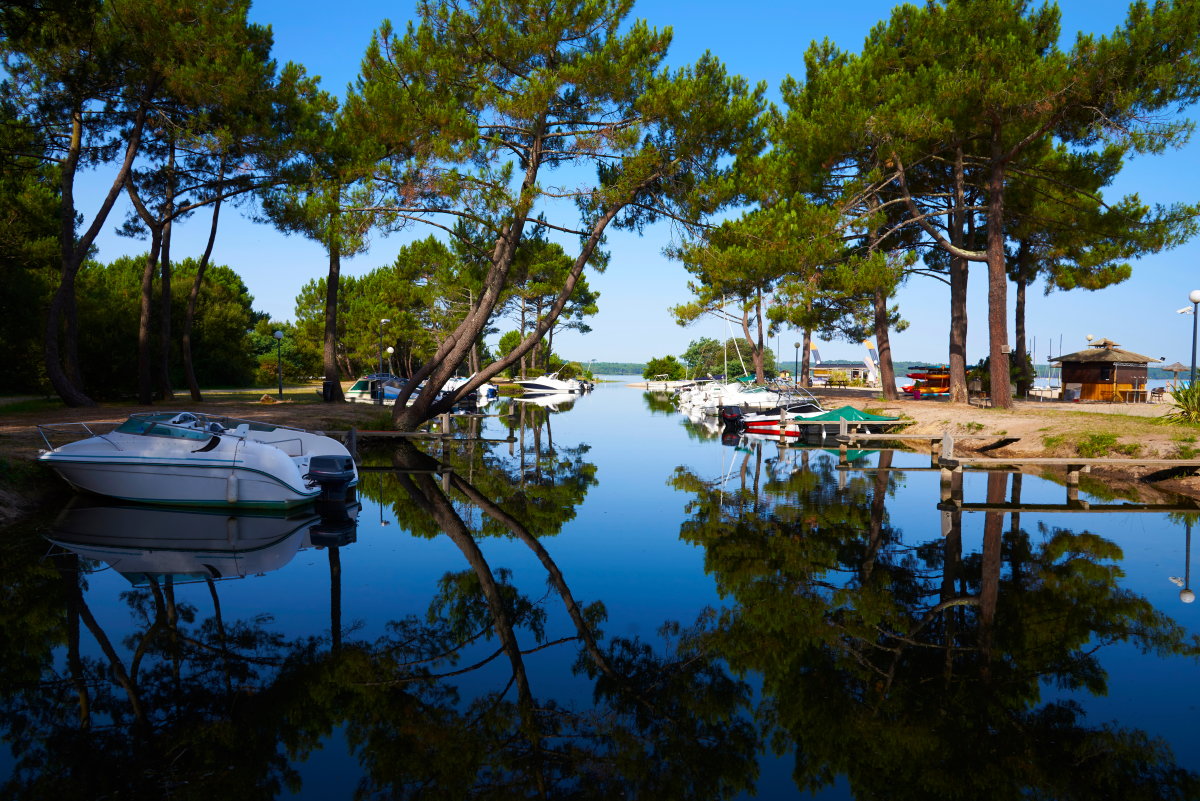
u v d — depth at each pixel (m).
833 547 8.25
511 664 4.89
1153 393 30.33
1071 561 7.55
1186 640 5.25
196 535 8.46
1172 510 10.44
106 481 9.59
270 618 5.68
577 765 3.57
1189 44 15.96
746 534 8.91
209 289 42.97
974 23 19.89
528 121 15.62
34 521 8.84
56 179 24.08
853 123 19.42
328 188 15.52
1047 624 5.63
